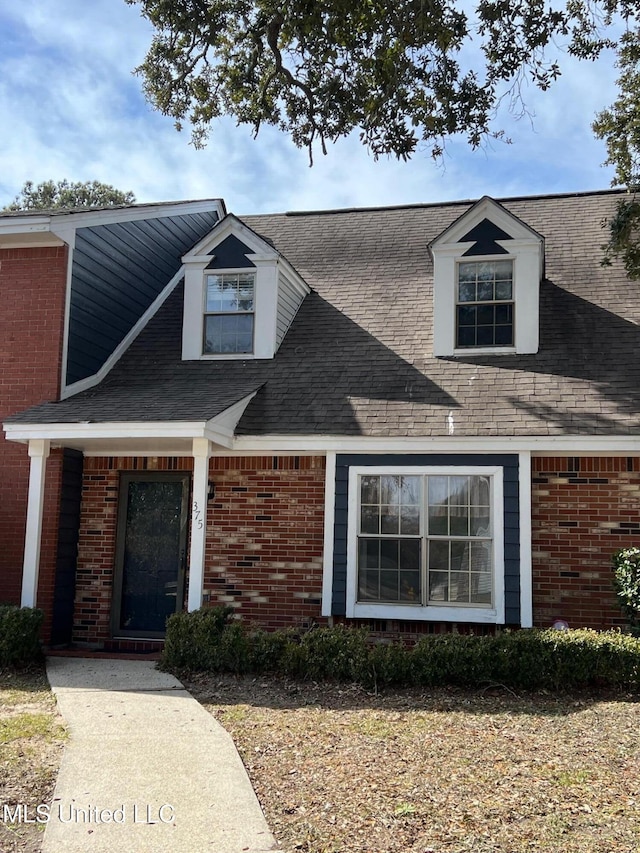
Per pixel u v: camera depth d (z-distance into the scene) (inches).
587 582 376.2
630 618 342.3
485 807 188.4
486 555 376.5
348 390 425.7
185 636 344.8
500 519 372.5
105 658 378.9
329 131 401.7
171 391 433.7
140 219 526.9
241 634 340.2
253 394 425.1
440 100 375.2
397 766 217.9
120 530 440.5
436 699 294.7
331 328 488.1
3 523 424.2
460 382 418.6
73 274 446.6
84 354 456.1
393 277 530.9
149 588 435.2
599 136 442.9
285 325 490.9
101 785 204.8
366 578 386.9
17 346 437.4
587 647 305.4
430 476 386.0
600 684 306.0
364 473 391.2
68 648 422.6
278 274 477.7
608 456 381.7
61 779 208.8
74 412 397.4
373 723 261.4
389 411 401.4
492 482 377.4
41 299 439.2
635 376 400.5
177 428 368.8
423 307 493.0
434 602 377.4
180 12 390.0
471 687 309.4
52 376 430.6
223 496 422.3
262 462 420.5
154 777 210.7
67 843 171.8
